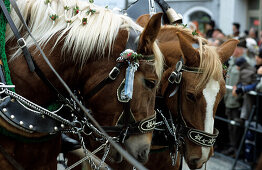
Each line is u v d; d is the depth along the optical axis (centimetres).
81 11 317
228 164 771
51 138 314
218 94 376
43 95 305
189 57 387
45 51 304
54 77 306
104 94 311
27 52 297
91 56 310
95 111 321
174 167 447
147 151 323
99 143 365
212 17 1745
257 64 768
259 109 731
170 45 415
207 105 375
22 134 293
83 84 319
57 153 335
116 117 314
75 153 401
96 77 311
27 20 313
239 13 1725
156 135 418
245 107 748
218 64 377
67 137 405
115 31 313
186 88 388
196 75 384
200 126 381
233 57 776
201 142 382
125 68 309
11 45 303
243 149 781
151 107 322
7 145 296
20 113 288
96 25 312
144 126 317
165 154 435
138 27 328
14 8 300
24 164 307
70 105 315
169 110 412
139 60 312
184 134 396
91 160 344
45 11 312
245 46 772
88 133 347
